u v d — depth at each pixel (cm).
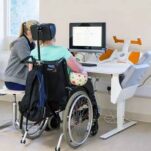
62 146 309
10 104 457
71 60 290
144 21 380
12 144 314
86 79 299
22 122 310
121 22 392
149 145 316
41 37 288
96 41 367
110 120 395
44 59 291
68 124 293
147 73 380
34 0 471
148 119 391
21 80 332
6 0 487
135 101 395
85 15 411
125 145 315
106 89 405
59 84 287
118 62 363
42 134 341
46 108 289
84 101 312
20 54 327
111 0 394
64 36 426
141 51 384
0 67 457
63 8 422
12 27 494
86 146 311
